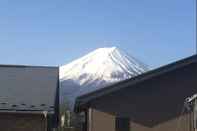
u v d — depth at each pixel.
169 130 22.09
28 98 24.73
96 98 21.81
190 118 22.06
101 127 21.72
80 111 23.75
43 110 23.31
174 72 22.53
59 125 38.62
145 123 22.00
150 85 22.25
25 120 23.58
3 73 28.75
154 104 22.19
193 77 22.58
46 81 27.88
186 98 22.30
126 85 21.86
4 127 23.48
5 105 23.56
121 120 21.86
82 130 26.80
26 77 28.31
